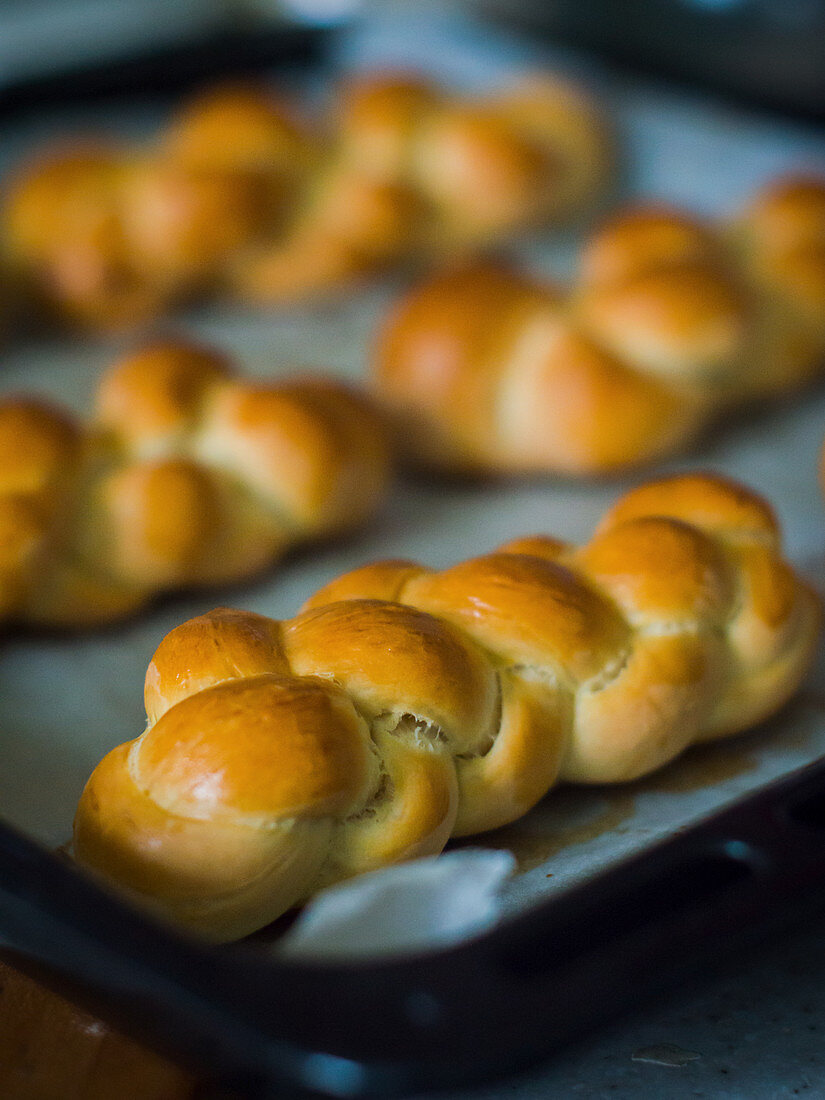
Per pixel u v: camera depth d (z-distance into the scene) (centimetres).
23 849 35
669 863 35
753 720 46
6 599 51
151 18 86
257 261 69
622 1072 40
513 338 59
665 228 64
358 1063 29
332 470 54
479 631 43
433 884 37
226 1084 34
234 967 31
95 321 67
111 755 41
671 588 45
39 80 79
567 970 32
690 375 59
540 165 72
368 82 77
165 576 52
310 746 40
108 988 32
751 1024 41
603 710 44
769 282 63
